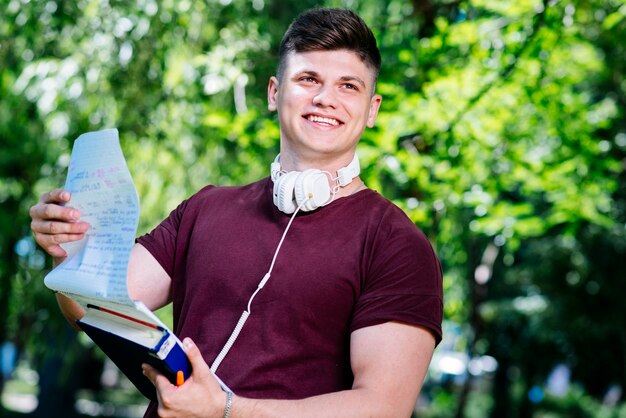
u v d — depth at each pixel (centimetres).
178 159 714
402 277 216
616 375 1652
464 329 1498
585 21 661
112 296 190
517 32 609
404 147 646
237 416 193
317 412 197
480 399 2228
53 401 1573
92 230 209
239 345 218
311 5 748
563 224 961
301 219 227
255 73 636
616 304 1442
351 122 236
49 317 867
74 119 680
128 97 665
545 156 723
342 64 235
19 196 817
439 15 662
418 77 626
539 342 1678
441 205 654
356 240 223
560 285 1456
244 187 247
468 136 636
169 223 252
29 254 838
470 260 1233
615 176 917
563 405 2281
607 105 936
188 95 671
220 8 648
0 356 1672
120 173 202
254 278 223
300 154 237
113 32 625
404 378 206
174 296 244
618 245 1386
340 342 219
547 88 677
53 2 625
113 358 214
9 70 664
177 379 187
